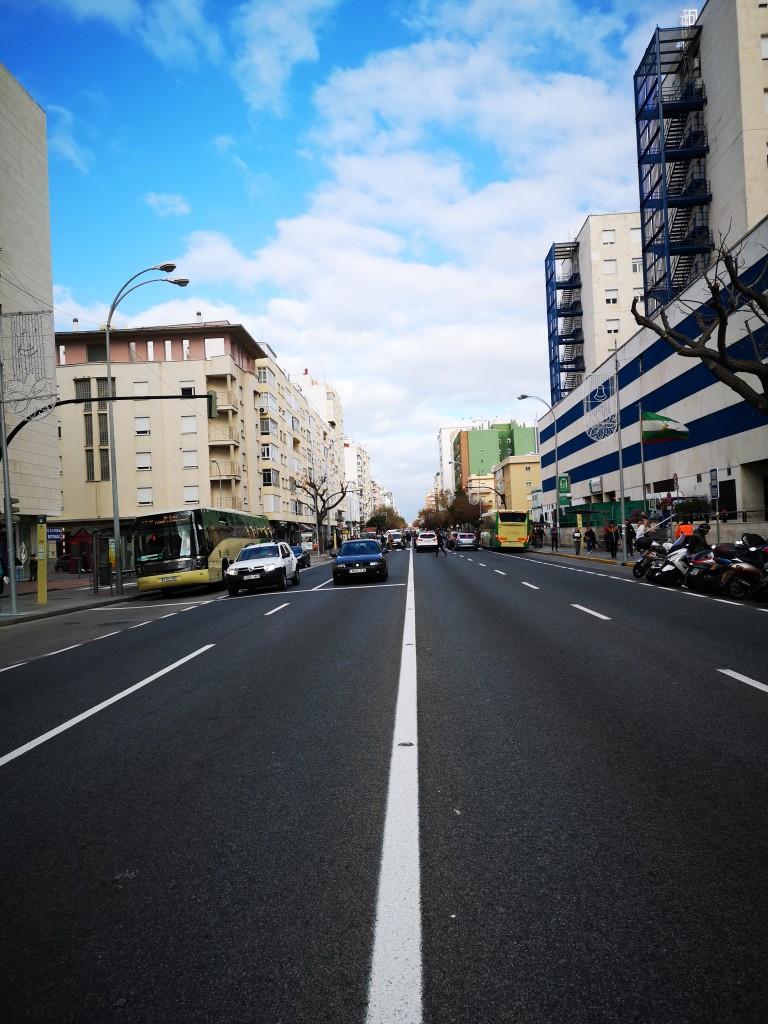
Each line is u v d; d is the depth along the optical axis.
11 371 23.72
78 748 5.27
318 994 2.25
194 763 4.73
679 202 38.16
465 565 29.86
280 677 7.52
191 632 12.30
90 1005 2.26
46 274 30.94
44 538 21.55
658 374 38.59
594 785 3.99
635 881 2.89
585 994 2.20
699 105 38.38
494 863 3.09
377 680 7.08
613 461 47.19
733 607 12.31
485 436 141.00
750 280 27.28
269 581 21.09
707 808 3.62
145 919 2.76
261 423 59.59
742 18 33.66
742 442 28.86
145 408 49.88
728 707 5.59
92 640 12.52
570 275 67.00
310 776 4.34
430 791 3.99
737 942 2.45
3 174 27.77
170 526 23.83
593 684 6.53
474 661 7.87
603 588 16.70
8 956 2.55
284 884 2.98
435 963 2.38
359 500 146.75
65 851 3.44
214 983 2.33
